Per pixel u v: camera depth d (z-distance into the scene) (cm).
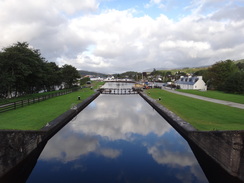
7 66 2795
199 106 2397
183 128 1436
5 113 1841
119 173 953
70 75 6378
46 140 1338
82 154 1187
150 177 930
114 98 4238
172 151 1253
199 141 1195
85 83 10819
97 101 3650
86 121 1995
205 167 1071
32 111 2000
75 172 967
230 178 919
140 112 2519
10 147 927
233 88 4300
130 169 1002
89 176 927
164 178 920
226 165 944
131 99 4031
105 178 905
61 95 3916
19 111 1964
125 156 1162
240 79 4166
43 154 1181
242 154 861
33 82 3569
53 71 5303
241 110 2061
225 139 949
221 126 1405
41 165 1043
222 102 2755
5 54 2727
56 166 1030
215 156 1036
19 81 3142
